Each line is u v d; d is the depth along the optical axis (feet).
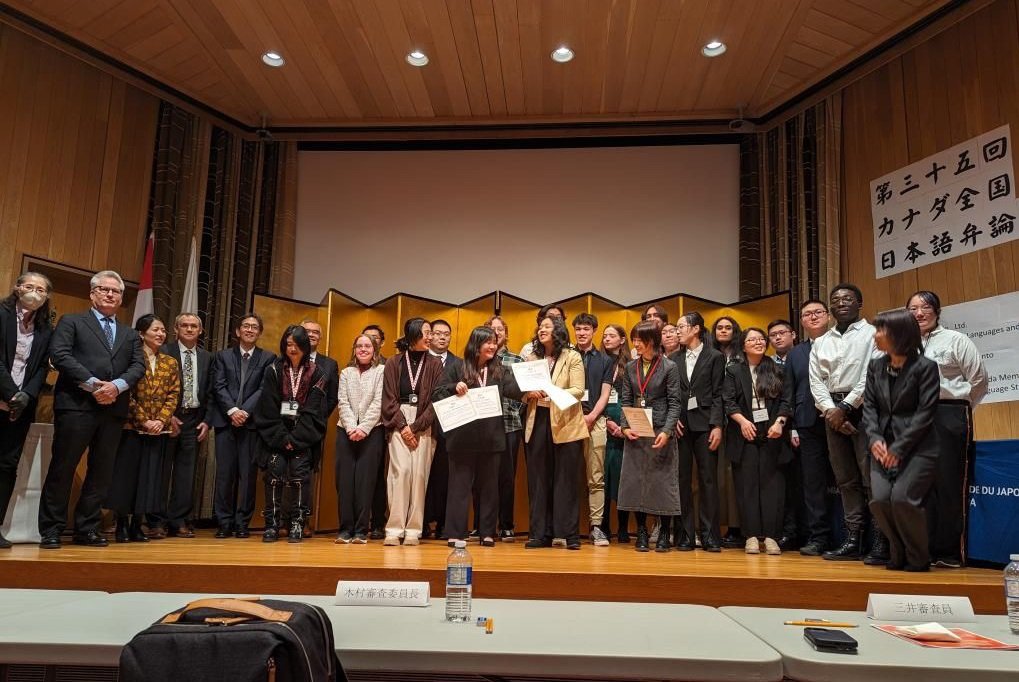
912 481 11.69
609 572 10.46
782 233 21.89
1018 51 16.84
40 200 19.26
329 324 20.21
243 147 24.13
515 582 10.37
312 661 4.25
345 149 24.79
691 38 18.81
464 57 19.89
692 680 4.49
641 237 23.67
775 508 14.76
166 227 21.79
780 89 21.07
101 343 13.64
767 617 6.02
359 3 17.76
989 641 5.23
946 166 18.20
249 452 16.85
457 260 24.04
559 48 19.35
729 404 15.08
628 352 17.39
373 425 15.33
